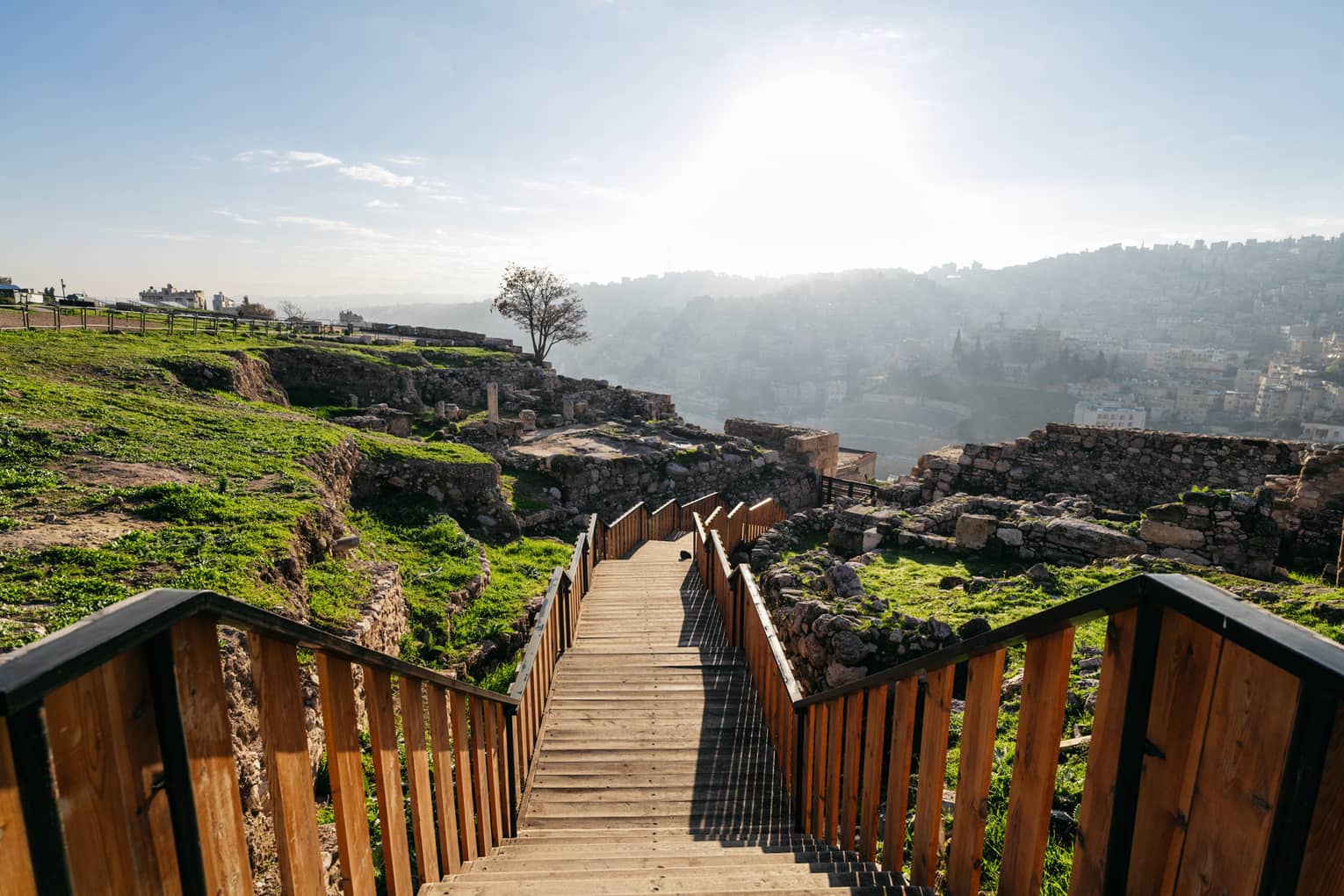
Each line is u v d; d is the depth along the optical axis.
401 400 27.03
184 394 16.28
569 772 5.89
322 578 8.53
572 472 20.23
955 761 5.26
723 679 7.79
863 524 13.07
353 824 2.29
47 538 6.87
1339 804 1.18
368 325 48.69
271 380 23.08
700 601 11.09
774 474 25.41
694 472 22.78
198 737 1.54
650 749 6.27
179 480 9.48
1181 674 1.49
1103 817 1.72
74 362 15.98
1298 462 14.67
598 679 7.82
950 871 2.53
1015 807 2.13
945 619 7.96
